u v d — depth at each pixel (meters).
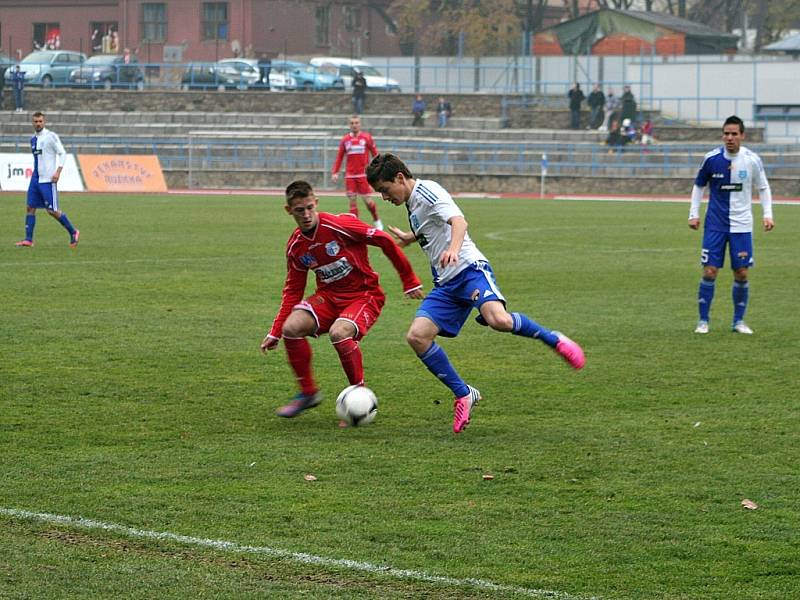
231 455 15.84
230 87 114.75
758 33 142.25
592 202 78.75
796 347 24.50
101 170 84.81
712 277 26.31
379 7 142.75
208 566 11.68
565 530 12.90
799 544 12.53
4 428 17.20
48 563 11.73
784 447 16.45
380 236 17.45
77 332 25.52
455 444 16.55
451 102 108.94
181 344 24.22
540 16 134.25
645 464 15.55
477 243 47.69
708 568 11.83
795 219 62.62
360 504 13.71
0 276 35.09
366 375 21.44
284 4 136.12
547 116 105.94
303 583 11.26
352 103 108.62
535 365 22.50
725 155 25.80
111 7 140.38
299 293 18.02
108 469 15.07
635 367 22.28
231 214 62.03
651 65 109.38
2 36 145.50
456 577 11.47
